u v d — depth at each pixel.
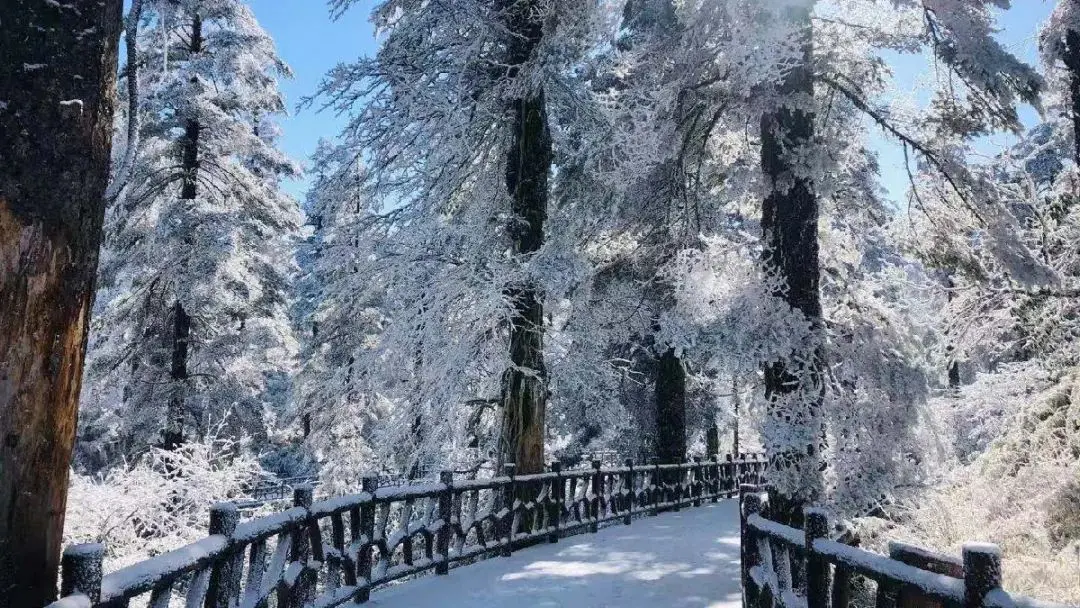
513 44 12.23
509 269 10.73
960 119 8.72
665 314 8.42
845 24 8.59
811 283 8.00
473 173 13.27
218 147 19.48
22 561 2.25
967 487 11.98
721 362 7.85
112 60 2.71
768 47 6.68
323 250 12.32
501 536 9.65
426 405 11.27
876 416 7.84
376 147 11.62
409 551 7.64
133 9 3.11
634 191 10.20
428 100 10.96
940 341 13.33
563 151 12.91
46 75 2.37
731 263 8.61
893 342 8.55
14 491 2.21
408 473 11.78
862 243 10.41
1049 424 11.27
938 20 7.93
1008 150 12.70
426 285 11.09
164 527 8.05
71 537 7.34
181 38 19.62
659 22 9.30
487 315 10.80
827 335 7.92
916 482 7.96
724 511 16.30
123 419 18.86
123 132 7.71
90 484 7.84
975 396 13.88
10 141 2.25
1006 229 8.30
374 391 12.58
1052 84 14.30
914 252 9.73
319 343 22.91
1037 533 8.29
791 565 4.60
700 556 9.41
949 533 9.34
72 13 2.49
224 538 3.92
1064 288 9.95
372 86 11.29
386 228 12.09
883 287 9.20
